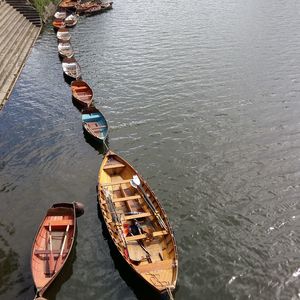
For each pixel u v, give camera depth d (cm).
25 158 2502
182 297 1609
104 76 3656
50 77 3650
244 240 1873
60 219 1883
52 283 1639
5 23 4134
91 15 5697
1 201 2141
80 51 4297
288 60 3888
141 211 1959
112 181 2195
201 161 2427
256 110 2989
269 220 1988
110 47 4394
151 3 6312
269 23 5097
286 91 3272
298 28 4838
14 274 1716
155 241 1772
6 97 2820
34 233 1931
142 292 1628
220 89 3325
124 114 2983
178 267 1731
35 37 4603
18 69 3447
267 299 1619
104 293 1634
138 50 4272
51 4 5712
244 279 1692
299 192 2167
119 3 6353
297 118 2870
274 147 2545
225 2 6241
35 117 2973
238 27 4953
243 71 3662
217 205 2081
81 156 2517
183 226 1950
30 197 2173
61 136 2730
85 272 1716
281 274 1714
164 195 2150
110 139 2670
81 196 2173
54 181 2300
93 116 2858
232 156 2466
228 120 2864
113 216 1902
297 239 1880
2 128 2823
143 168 2373
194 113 2967
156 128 2789
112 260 1773
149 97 3231
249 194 2156
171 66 3819
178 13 5694
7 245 1859
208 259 1778
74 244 1838
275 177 2281
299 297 1622
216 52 4134
